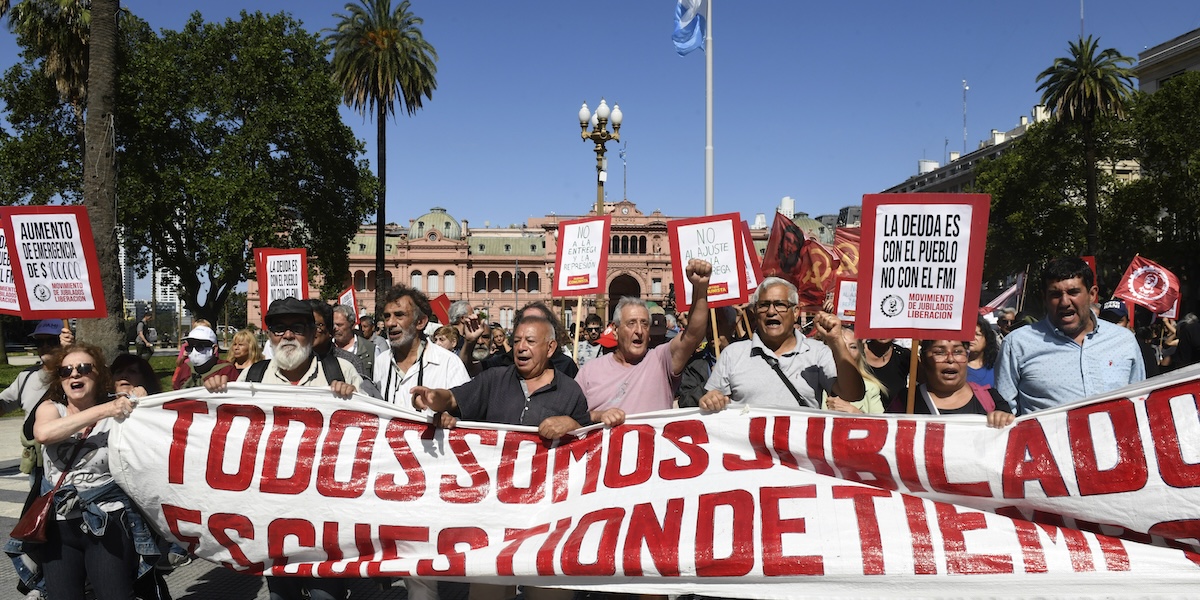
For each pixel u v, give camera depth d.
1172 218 39.53
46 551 4.44
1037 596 3.98
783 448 4.53
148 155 35.91
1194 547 3.92
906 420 4.41
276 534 4.71
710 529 4.36
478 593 4.77
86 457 4.48
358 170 39.56
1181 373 4.03
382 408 4.75
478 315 7.37
